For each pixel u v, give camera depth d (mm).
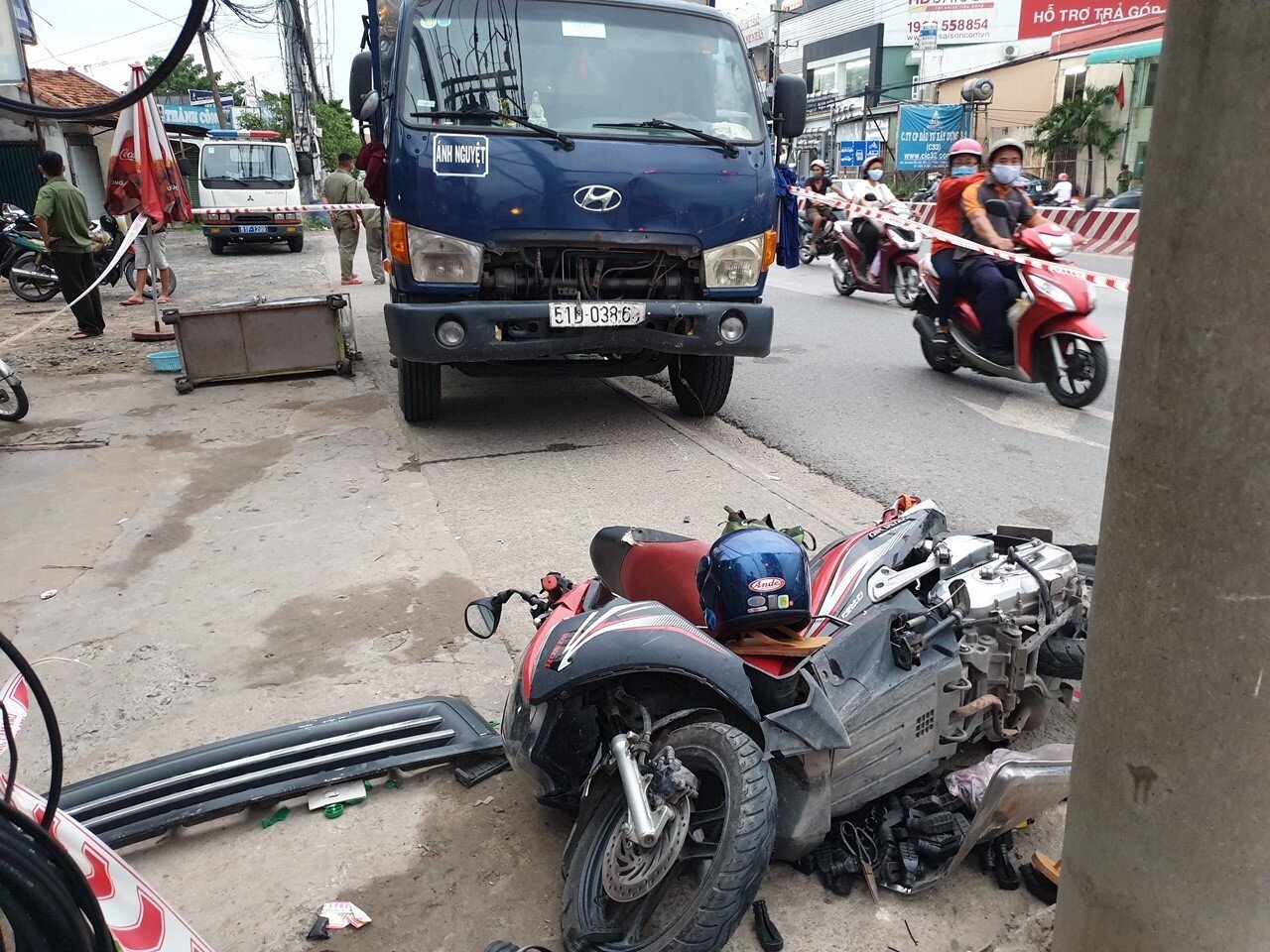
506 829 2779
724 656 2238
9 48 11406
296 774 2965
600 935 2164
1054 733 3070
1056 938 1812
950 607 2680
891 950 2273
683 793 2092
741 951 2287
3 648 1484
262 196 20672
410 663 3648
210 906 2531
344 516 5105
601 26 5832
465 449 6191
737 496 5242
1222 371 1302
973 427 6484
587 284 5738
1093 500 5117
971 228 7102
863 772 2379
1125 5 28859
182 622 4031
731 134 5855
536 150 5441
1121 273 12625
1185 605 1409
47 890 1346
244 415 7203
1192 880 1514
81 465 6117
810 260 15656
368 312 11906
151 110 10219
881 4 35969
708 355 6031
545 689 2338
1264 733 1401
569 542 4672
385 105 5918
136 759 3148
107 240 13922
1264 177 1223
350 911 2477
